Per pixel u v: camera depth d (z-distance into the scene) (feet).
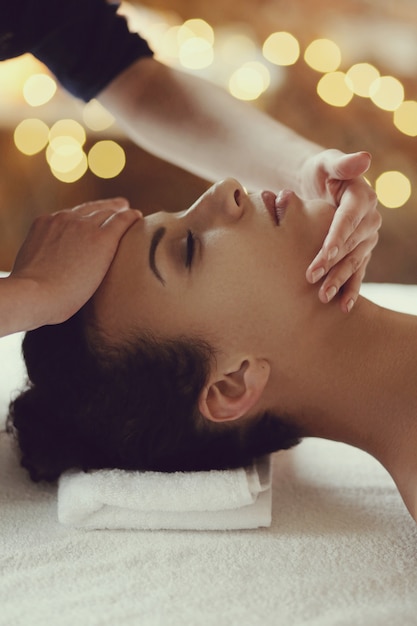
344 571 3.02
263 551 3.16
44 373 3.53
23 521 3.39
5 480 3.70
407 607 2.80
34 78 9.55
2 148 9.47
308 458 4.01
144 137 4.74
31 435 3.62
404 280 9.58
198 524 3.34
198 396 3.46
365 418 3.57
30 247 3.50
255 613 2.77
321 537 3.26
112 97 4.70
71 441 3.57
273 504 3.57
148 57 4.70
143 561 3.09
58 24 4.31
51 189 9.66
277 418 3.62
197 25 10.24
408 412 3.48
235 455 3.57
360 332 3.54
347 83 9.38
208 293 3.42
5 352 4.92
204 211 3.53
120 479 3.37
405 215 9.59
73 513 3.31
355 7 10.39
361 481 3.77
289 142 4.27
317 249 3.49
